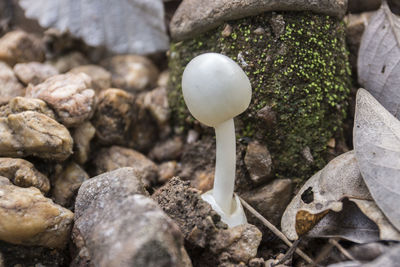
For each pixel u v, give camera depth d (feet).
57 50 0.95
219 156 0.70
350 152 0.71
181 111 0.84
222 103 0.65
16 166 0.70
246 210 0.75
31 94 0.77
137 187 0.66
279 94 0.74
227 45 0.76
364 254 0.63
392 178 0.65
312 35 0.74
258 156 0.76
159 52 0.95
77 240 0.65
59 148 0.72
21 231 0.64
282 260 0.67
